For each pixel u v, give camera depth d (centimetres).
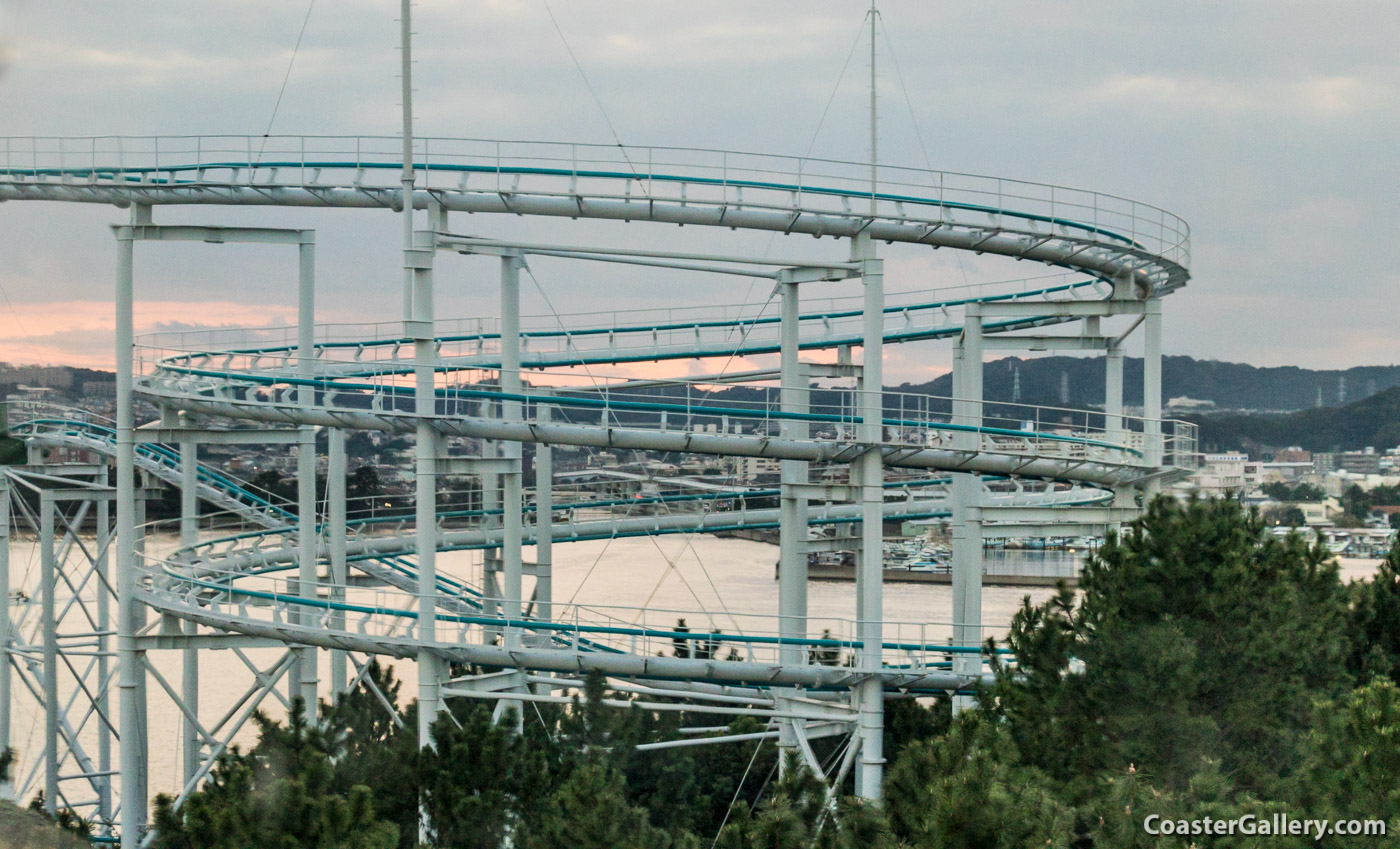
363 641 3547
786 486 3656
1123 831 1648
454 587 4722
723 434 3369
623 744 2703
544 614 4209
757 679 3378
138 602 4128
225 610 4416
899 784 1830
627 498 4912
